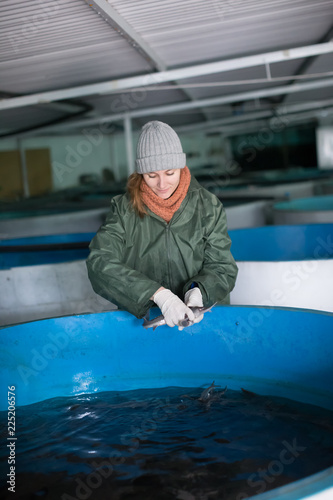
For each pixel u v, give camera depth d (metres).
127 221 2.14
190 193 2.15
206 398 1.88
